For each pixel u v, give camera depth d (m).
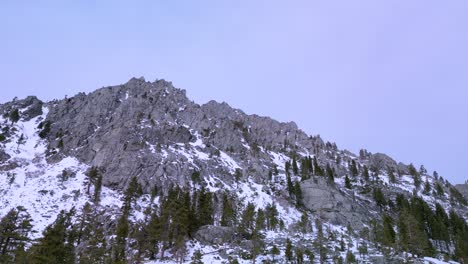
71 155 137.00
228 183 140.12
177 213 88.00
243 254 83.25
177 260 79.31
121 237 79.62
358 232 112.38
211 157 158.12
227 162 161.38
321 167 178.25
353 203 130.62
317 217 119.38
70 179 117.88
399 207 139.38
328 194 128.38
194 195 107.69
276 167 170.00
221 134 189.25
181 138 163.50
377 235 99.25
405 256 88.25
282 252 86.31
